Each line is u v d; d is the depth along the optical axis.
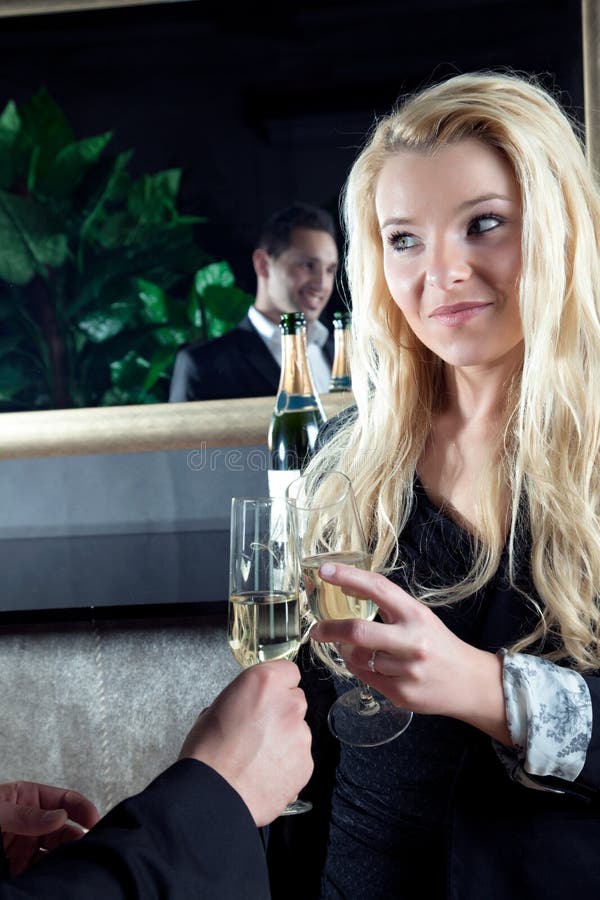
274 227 2.01
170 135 2.03
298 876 1.08
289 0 1.97
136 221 2.05
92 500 2.14
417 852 0.95
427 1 1.93
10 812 0.83
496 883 0.88
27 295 2.09
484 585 0.97
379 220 1.03
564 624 0.92
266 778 0.65
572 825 0.87
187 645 1.41
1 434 2.13
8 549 1.95
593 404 1.00
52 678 1.45
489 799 0.89
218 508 2.11
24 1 2.02
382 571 1.04
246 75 1.99
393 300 1.14
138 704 1.43
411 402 1.12
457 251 0.98
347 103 1.98
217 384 2.07
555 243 0.97
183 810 0.60
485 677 0.83
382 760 0.97
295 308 2.02
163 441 2.09
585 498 0.98
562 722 0.82
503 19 1.92
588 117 1.91
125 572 1.65
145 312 2.07
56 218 2.07
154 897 0.56
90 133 2.04
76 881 0.56
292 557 0.92
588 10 1.89
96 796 1.46
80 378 2.10
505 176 0.97
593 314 1.02
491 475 1.01
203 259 2.04
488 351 1.00
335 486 1.15
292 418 1.47
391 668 0.80
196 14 1.99
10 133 2.06
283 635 0.91
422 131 0.99
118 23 2.01
